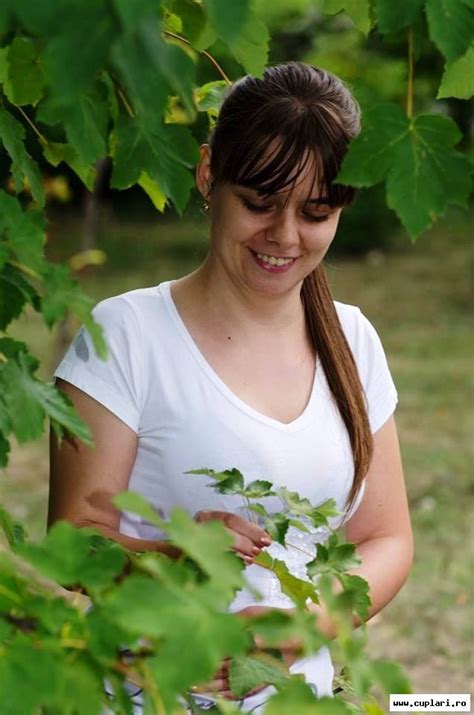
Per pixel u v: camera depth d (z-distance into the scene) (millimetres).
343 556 2086
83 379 2408
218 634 1146
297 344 2590
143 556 1827
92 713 1226
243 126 2250
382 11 1429
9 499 8938
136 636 1265
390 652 6512
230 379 2496
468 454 10258
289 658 2227
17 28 1822
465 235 21656
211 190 2416
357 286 18453
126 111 1878
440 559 7805
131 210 24609
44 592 1417
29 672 1205
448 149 1448
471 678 6242
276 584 2471
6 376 1550
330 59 11539
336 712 1273
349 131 2270
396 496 2773
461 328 15680
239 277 2428
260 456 2459
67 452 2408
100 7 1056
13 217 1513
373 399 2736
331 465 2549
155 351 2459
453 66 1674
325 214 2334
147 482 2471
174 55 1116
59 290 1493
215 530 1241
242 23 1062
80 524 2377
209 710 1797
